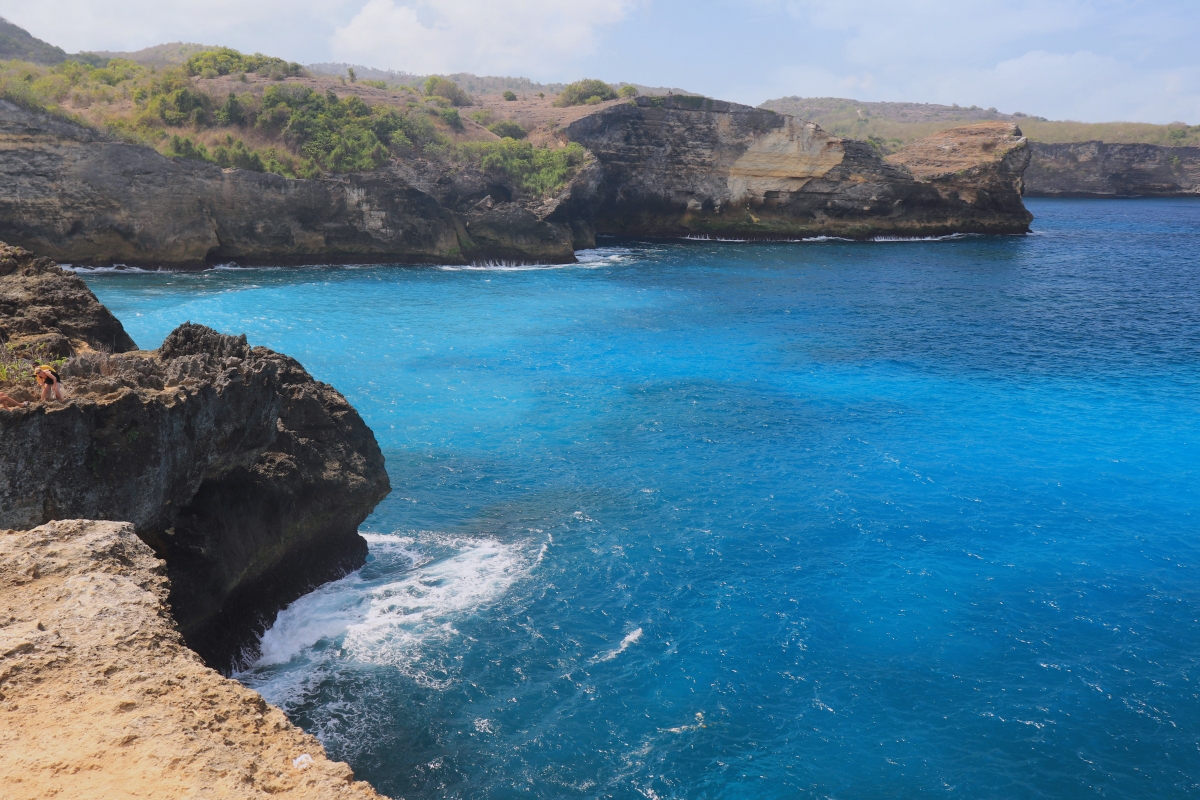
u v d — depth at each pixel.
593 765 15.15
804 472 29.02
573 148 85.62
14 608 8.70
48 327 23.31
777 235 99.38
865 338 50.25
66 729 7.09
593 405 35.97
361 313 52.22
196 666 8.23
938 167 106.50
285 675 17.39
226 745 7.23
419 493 26.75
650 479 28.19
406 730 15.89
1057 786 14.85
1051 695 17.28
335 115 79.06
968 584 21.69
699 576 21.89
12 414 13.30
